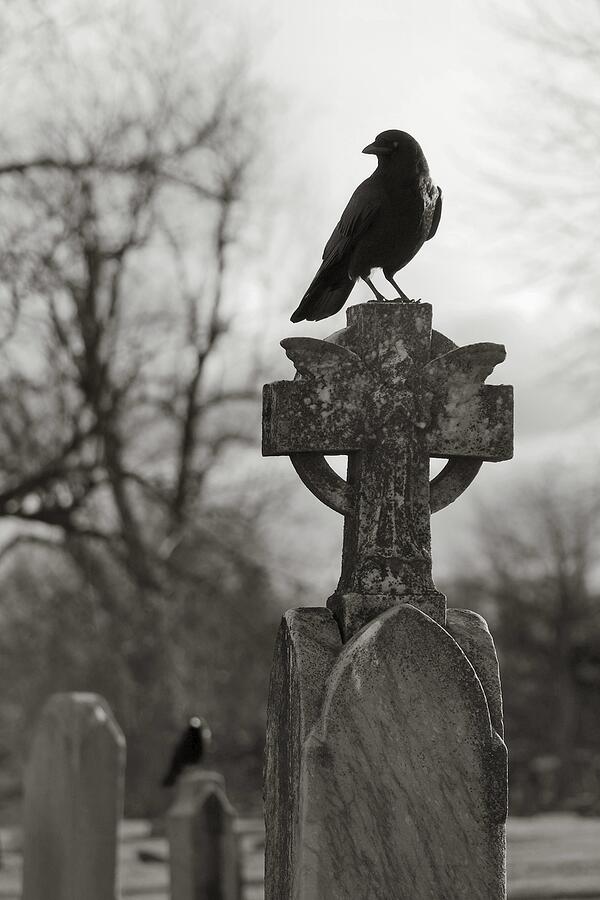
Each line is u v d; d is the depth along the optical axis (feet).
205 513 82.74
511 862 43.78
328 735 13.26
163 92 70.79
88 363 68.44
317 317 17.03
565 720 172.55
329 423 14.25
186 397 81.10
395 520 14.21
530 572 184.75
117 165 67.31
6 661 85.76
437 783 13.39
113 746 26.07
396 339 14.52
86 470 70.69
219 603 82.69
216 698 94.07
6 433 68.44
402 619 13.56
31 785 26.91
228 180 78.13
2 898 36.11
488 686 13.92
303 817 13.12
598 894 36.68
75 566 79.25
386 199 15.51
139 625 78.02
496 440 14.52
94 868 25.59
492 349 14.52
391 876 13.19
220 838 28.89
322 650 13.85
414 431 14.34
